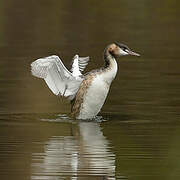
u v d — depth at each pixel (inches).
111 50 633.6
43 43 1067.9
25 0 1424.7
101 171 481.4
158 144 548.7
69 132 590.9
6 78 818.2
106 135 579.8
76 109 639.8
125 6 1395.2
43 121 629.9
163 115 646.5
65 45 1046.4
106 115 653.3
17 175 472.1
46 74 622.2
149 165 494.0
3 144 551.2
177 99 705.6
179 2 1417.3
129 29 1183.6
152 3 1417.3
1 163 500.7
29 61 917.8
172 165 491.5
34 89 761.0
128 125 612.7
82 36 1128.2
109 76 632.4
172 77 818.2
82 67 666.8
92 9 1363.2
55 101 711.7
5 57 952.3
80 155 520.1
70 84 634.2
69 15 1305.4
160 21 1259.2
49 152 529.3
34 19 1266.0
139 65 901.8
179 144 547.2
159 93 732.7
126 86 768.9
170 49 1015.6
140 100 703.7
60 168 487.8
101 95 632.4
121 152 527.8
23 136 575.8
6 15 1288.1
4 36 1136.2
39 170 483.8
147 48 1023.0
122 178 464.1
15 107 681.6
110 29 1181.7
